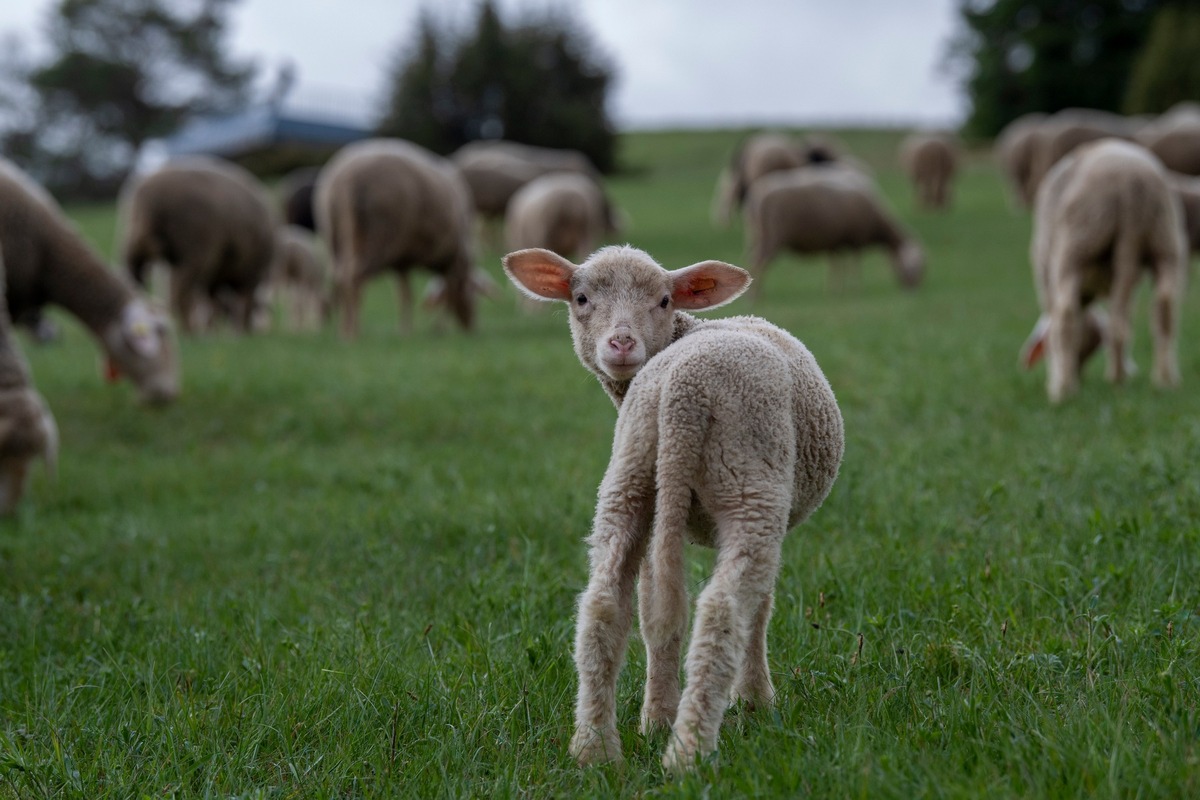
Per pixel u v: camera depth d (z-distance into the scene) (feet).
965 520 20.11
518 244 82.48
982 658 13.84
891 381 35.17
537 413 35.01
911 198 158.40
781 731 12.20
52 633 18.13
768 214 78.89
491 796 11.70
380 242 56.49
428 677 14.62
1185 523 18.45
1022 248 105.60
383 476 28.27
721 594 11.42
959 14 239.30
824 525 20.71
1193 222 50.60
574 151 213.87
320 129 227.81
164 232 59.16
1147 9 220.64
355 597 19.02
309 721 13.76
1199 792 9.93
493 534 21.57
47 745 13.71
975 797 10.09
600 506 12.66
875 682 13.67
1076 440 25.91
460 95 212.02
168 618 18.17
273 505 26.68
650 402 12.57
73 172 266.98
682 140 256.32
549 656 14.98
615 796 11.30
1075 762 10.57
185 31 268.21
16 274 35.37
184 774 12.64
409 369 43.83
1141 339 42.42
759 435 12.12
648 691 12.83
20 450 27.61
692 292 15.35
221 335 66.80
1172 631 13.97
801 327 53.26
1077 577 16.33
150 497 28.96
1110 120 126.93
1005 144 133.18
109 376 39.22
